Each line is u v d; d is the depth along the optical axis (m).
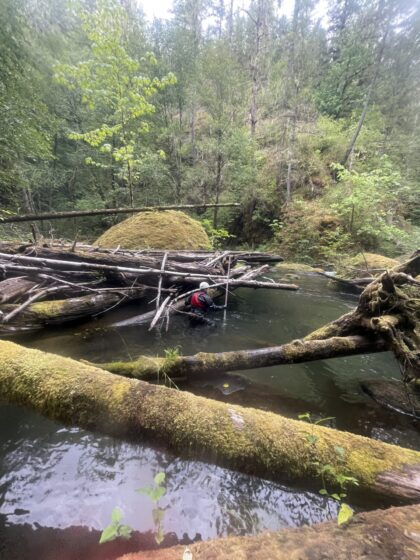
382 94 17.45
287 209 14.23
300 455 1.52
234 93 15.86
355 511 1.41
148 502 1.50
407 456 1.54
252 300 6.62
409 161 13.44
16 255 4.33
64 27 9.79
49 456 1.77
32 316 3.87
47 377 1.97
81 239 14.37
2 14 6.61
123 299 4.94
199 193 15.29
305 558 0.92
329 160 15.42
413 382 3.02
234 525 1.39
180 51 14.84
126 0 17.59
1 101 6.72
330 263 11.04
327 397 2.81
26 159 12.69
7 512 1.43
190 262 6.84
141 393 1.81
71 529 1.36
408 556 0.92
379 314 3.06
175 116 18.05
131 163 10.24
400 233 10.25
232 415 1.72
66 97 13.95
